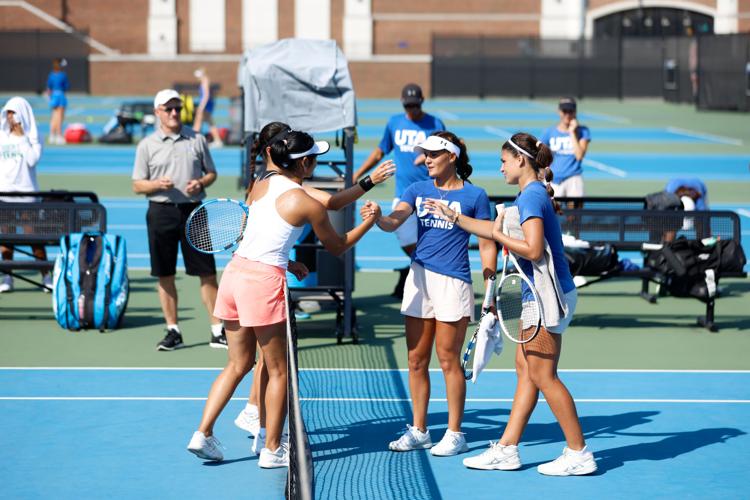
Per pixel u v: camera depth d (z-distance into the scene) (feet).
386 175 34.01
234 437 37.19
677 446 36.60
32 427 37.93
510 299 34.24
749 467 34.45
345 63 51.52
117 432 37.50
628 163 140.05
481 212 34.88
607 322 56.80
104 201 99.76
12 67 294.46
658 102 289.94
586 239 57.06
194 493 31.71
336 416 39.60
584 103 282.56
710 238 56.08
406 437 35.76
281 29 306.55
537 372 32.81
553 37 307.78
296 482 20.39
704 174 128.06
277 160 33.04
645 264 59.47
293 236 32.86
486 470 33.91
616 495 31.86
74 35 299.17
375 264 73.10
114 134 159.84
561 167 68.90
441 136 34.86
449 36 306.14
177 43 304.91
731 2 306.35
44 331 53.21
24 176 60.95
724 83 249.34
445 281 34.40
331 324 54.70
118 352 49.06
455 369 35.09
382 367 46.70
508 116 225.15
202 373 45.47
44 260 61.00
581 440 33.47
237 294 32.73
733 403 41.96
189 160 48.19
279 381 33.47
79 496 31.37
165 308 49.70
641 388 44.04
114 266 53.57
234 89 298.35
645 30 314.35
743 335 53.93
